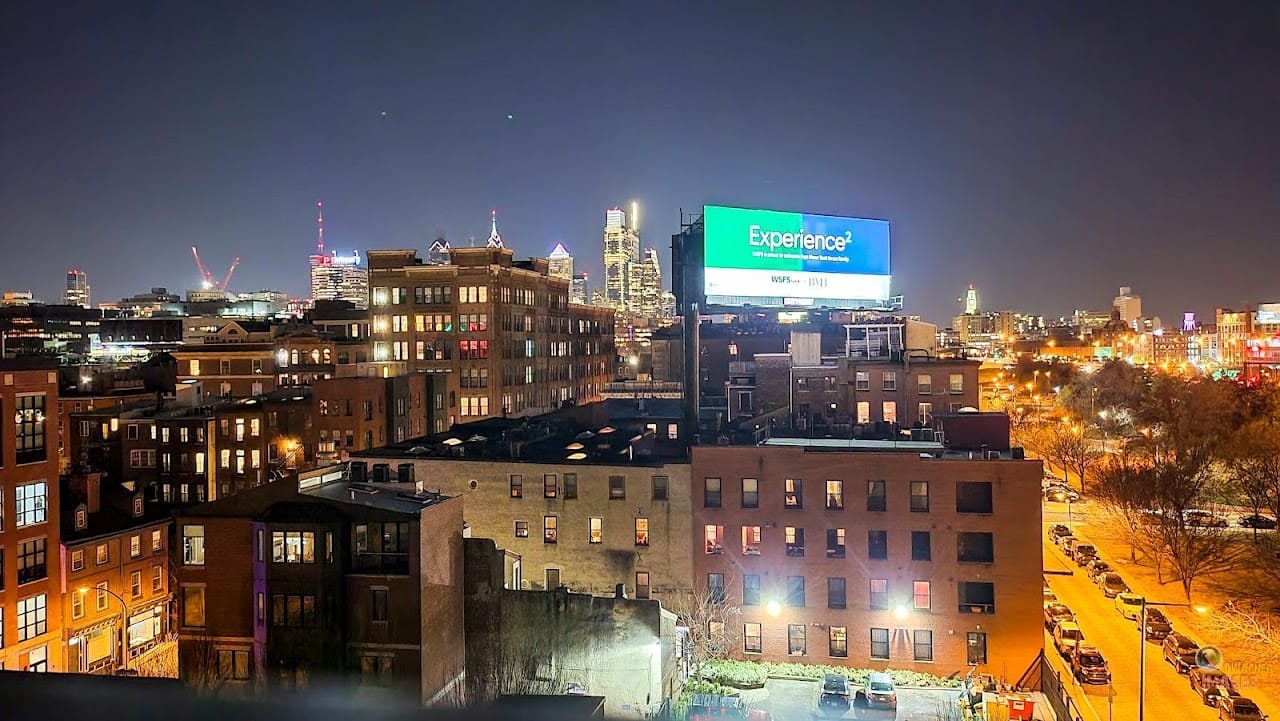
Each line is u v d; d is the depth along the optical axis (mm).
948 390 86812
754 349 107375
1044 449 147125
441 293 132375
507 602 49469
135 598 75000
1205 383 145750
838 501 59781
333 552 44875
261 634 45500
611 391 119250
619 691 47906
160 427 104625
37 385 63531
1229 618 68688
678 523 61094
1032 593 57031
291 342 140500
